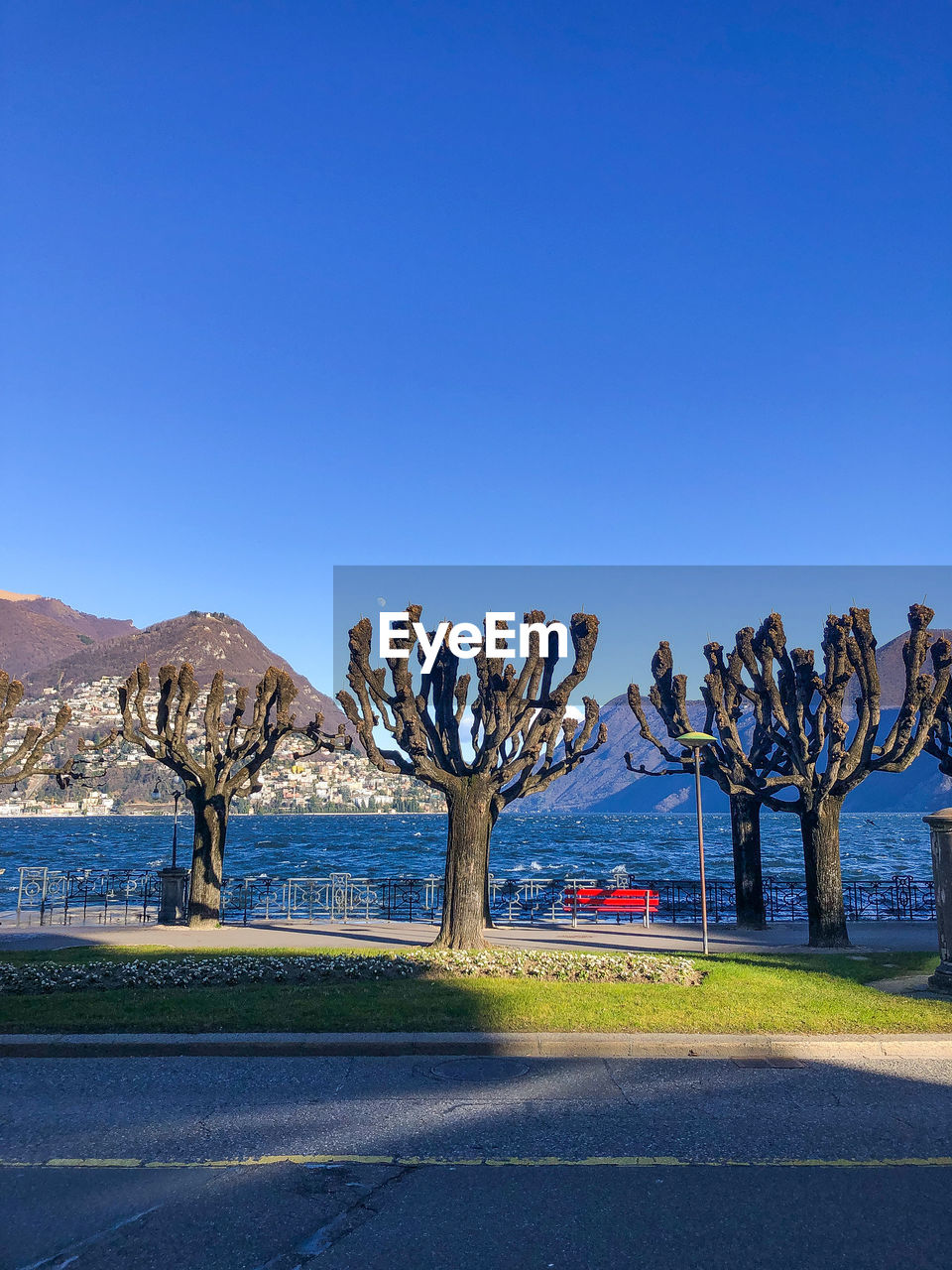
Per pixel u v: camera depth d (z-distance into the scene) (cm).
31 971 1405
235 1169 646
